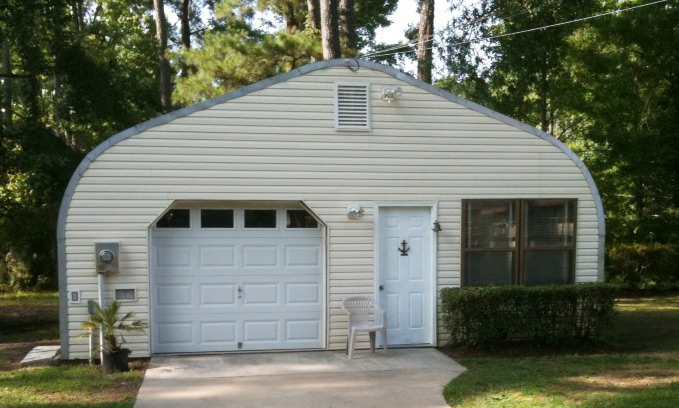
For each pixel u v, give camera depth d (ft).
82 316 30.96
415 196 33.65
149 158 31.30
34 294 73.92
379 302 33.65
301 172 32.58
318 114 32.76
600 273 35.24
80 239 30.78
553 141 34.86
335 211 32.96
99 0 85.56
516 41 64.54
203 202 32.45
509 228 34.58
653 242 64.69
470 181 34.14
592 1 64.80
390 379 27.81
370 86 33.27
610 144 63.05
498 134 34.42
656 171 63.87
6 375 28.60
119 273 31.09
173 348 32.58
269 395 25.50
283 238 33.63
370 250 33.32
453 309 32.55
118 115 58.29
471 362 30.71
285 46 56.90
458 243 34.06
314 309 33.81
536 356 32.17
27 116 60.59
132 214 31.14
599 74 64.34
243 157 32.07
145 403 24.39
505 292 32.58
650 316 47.06
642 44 62.85
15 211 61.82
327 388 26.43
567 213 35.09
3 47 56.18
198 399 24.95
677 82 64.39
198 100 59.72
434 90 33.78
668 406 22.59
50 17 50.14
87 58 54.03
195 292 32.86
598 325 34.04
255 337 33.32
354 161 33.09
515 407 23.20
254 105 32.19
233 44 58.80
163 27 73.36
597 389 25.39
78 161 51.93
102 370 29.27
